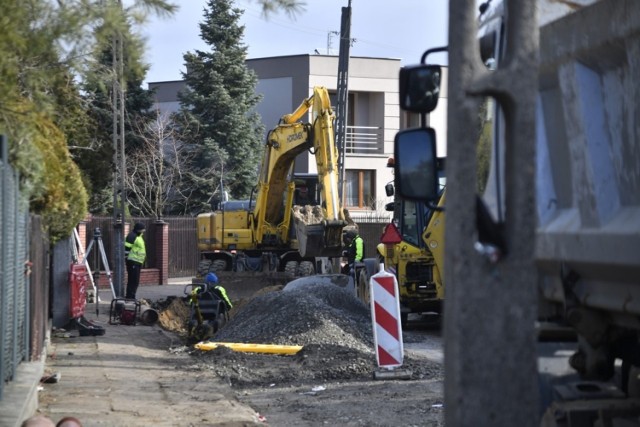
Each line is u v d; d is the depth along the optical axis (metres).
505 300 4.21
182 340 20.20
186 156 49.56
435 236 22.64
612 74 5.38
